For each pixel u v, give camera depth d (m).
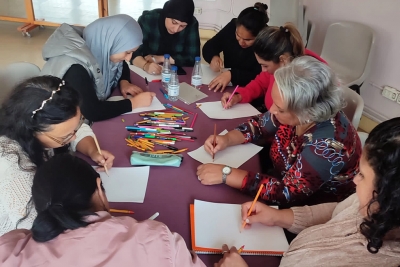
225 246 1.07
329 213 1.21
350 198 1.06
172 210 1.21
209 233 1.13
